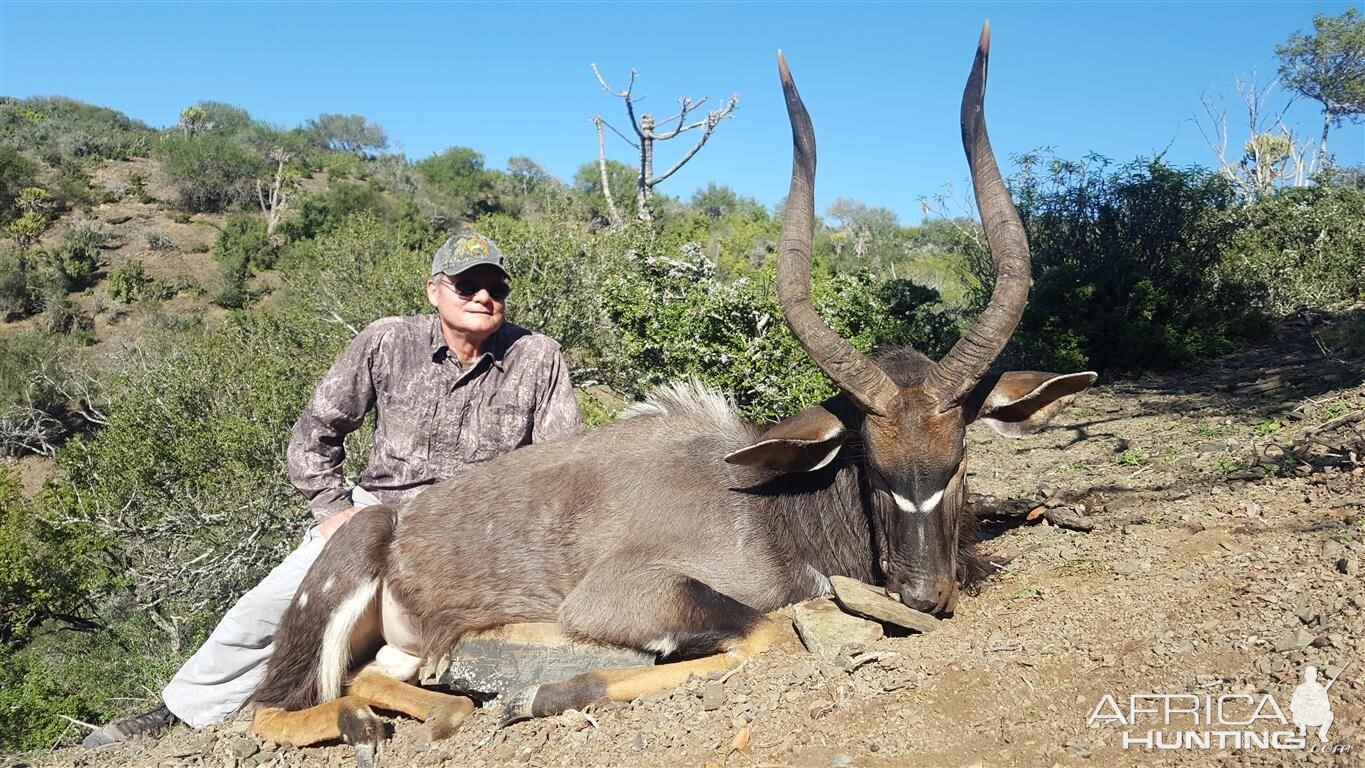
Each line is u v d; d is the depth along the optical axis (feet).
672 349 35.06
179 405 58.75
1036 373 14.62
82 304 155.84
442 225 209.15
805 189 14.49
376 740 14.44
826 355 13.97
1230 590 13.26
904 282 50.39
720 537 15.23
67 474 68.54
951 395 13.64
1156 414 31.81
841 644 13.53
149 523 56.90
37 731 42.88
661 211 131.34
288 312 71.26
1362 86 110.22
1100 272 47.98
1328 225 55.47
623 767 11.91
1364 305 48.37
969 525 15.76
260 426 55.47
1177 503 18.60
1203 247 48.85
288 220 194.29
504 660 15.42
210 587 55.26
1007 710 11.28
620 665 14.94
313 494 17.04
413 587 15.99
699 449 15.92
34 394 115.55
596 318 59.06
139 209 206.39
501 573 15.74
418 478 17.16
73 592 62.39
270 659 16.11
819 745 11.30
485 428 17.21
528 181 258.78
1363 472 17.70
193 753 15.37
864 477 15.26
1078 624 13.12
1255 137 99.55
